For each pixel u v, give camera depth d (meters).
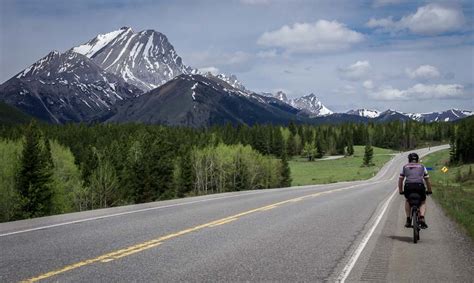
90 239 11.09
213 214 16.88
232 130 199.12
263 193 30.84
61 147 87.00
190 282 7.29
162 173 90.44
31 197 60.00
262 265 8.62
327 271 8.26
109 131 152.50
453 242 11.93
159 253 9.54
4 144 71.62
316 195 29.25
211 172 106.62
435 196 35.16
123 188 83.00
